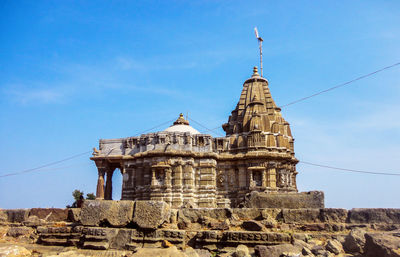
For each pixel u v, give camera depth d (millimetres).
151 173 42750
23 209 28375
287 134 49594
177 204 40812
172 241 20297
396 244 16016
